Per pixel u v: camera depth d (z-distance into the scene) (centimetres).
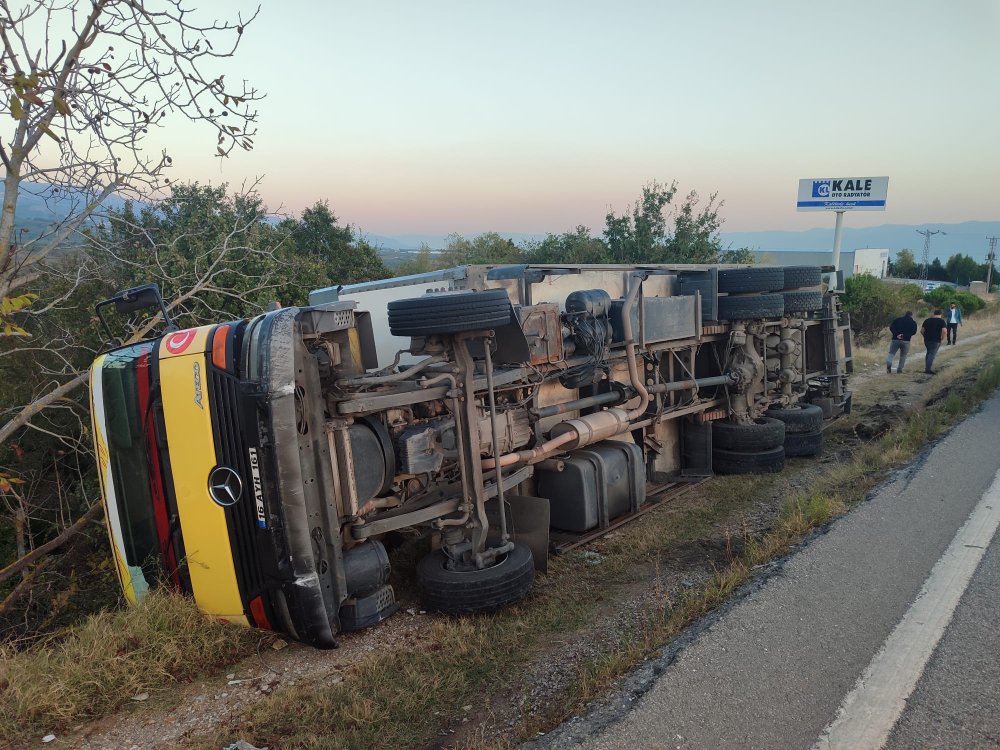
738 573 484
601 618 477
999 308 3525
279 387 407
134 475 478
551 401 713
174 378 441
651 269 843
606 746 305
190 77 505
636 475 723
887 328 2395
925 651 370
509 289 679
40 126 441
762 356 938
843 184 2000
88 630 447
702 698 334
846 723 315
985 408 963
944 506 582
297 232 1858
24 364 827
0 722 372
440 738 353
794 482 828
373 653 450
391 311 486
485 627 475
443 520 509
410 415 514
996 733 305
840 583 449
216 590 446
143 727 378
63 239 555
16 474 728
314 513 432
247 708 392
